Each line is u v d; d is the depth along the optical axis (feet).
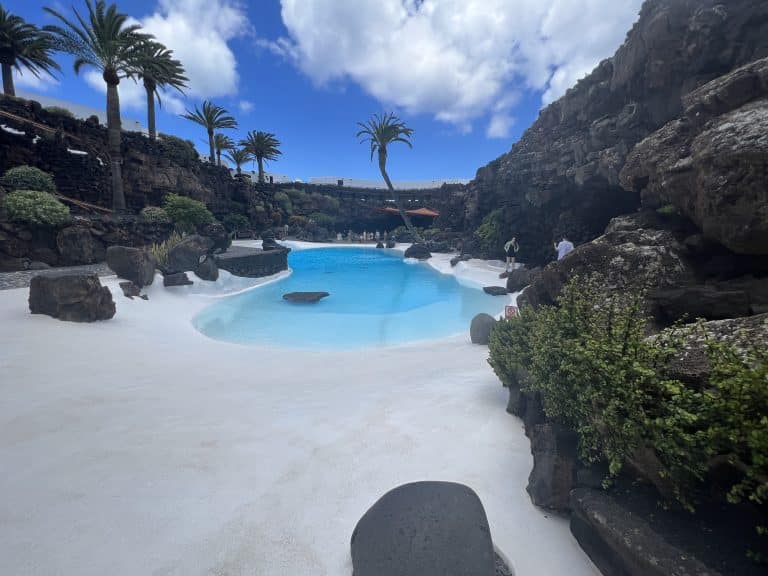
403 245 126.52
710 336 7.85
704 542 5.77
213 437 11.92
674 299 12.08
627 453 6.90
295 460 10.62
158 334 28.35
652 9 30.27
